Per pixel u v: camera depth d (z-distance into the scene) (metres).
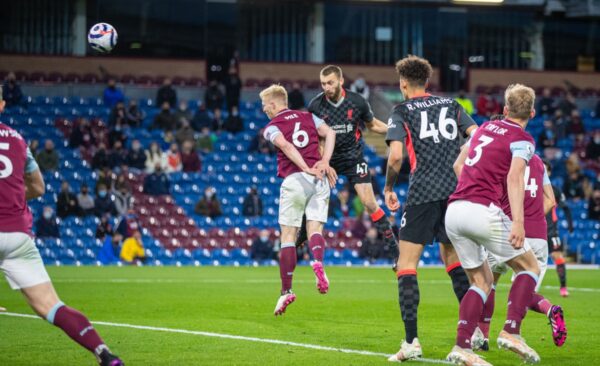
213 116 91.06
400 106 22.88
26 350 23.17
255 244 74.19
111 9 104.50
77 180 78.81
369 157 90.38
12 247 18.00
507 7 107.56
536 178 24.59
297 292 43.94
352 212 80.19
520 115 20.84
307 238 31.31
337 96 31.30
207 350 23.36
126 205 74.44
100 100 91.19
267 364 21.05
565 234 80.81
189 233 76.44
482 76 111.56
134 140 80.81
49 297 18.34
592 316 33.50
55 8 101.69
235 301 38.19
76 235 72.94
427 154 22.38
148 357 22.12
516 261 21.05
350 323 30.27
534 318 32.25
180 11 107.06
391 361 21.52
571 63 115.50
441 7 107.88
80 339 18.19
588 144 89.75
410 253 22.20
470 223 20.56
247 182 83.81
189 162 82.12
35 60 98.94
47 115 87.62
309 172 27.25
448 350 23.81
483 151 20.75
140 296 40.38
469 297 20.69
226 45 108.31
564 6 110.00
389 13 111.44
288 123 28.67
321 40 109.31
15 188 18.16
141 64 102.38
